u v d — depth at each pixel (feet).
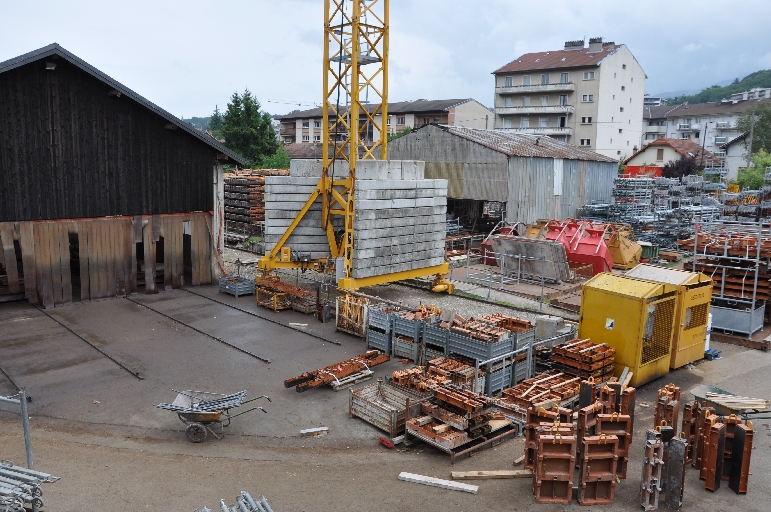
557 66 239.71
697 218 114.52
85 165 69.97
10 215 65.72
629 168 209.97
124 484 32.99
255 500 29.45
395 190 70.33
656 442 31.37
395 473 35.17
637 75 252.83
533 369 49.75
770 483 34.42
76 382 47.70
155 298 74.49
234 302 73.31
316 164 79.20
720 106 319.68
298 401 44.93
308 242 76.79
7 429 39.60
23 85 64.64
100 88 69.97
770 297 63.31
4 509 24.53
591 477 32.09
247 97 195.83
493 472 34.81
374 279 70.03
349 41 72.74
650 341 48.98
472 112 259.80
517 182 110.73
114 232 73.15
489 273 91.25
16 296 70.64
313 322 65.31
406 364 53.01
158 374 49.57
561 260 82.23
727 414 38.83
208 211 81.20
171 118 73.82
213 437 39.27
